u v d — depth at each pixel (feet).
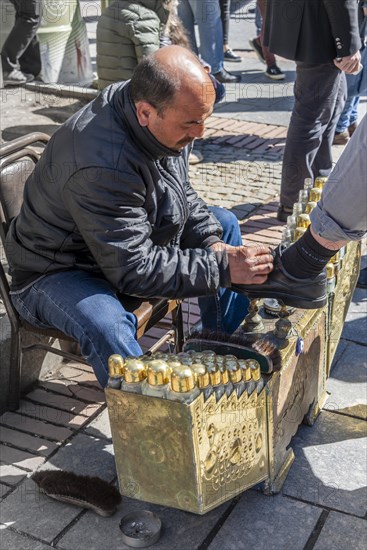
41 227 7.80
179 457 6.31
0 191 8.50
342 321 9.57
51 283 7.88
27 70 20.90
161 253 7.39
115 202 7.16
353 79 16.92
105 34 13.91
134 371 6.22
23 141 8.75
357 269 9.84
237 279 7.32
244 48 28.71
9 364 9.06
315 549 7.07
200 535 7.23
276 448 7.64
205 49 22.80
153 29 13.50
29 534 7.31
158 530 7.19
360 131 6.16
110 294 7.77
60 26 21.29
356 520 7.41
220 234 8.83
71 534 7.30
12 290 8.39
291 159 13.76
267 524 7.36
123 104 7.24
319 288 7.23
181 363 6.42
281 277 7.16
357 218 6.40
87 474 8.11
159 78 6.83
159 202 7.82
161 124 7.02
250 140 18.69
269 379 7.06
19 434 8.75
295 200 14.02
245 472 7.07
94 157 7.11
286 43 12.91
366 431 8.72
